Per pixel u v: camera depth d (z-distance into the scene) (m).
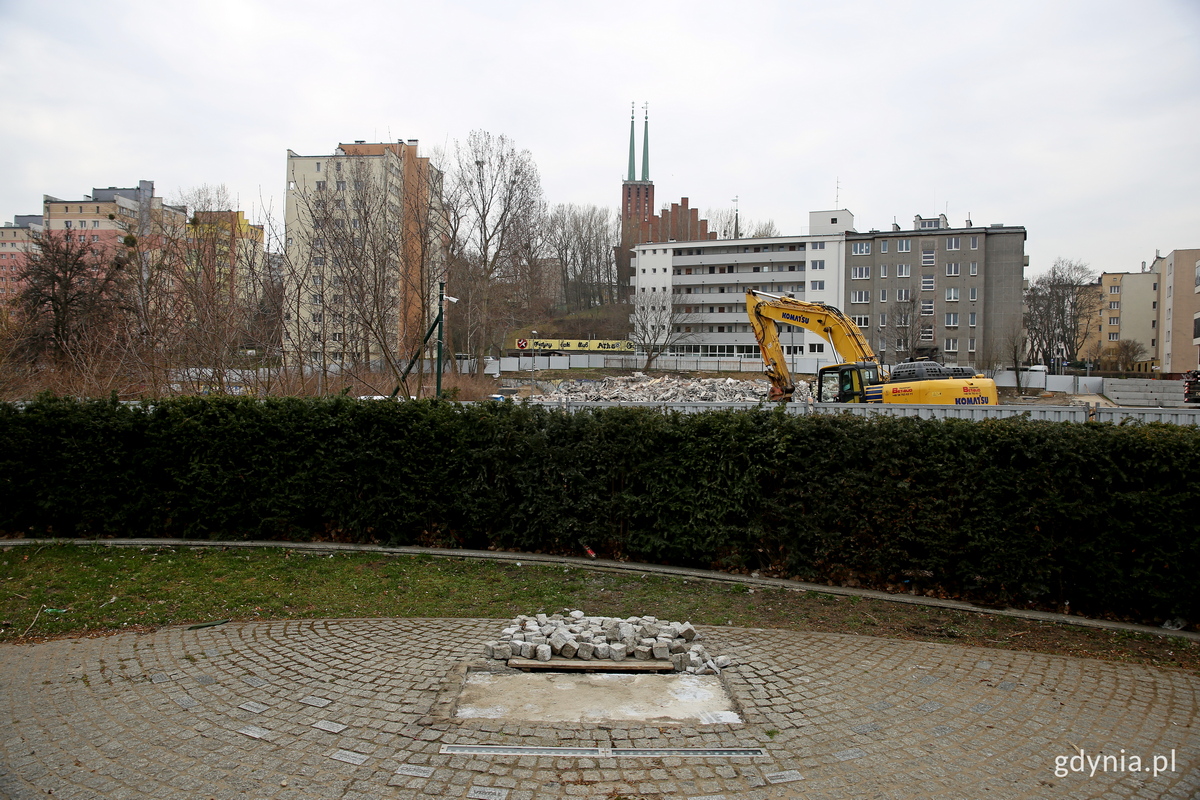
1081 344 86.25
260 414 10.66
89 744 4.36
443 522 10.41
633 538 9.50
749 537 8.94
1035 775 4.17
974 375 25.11
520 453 10.11
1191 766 4.30
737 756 4.31
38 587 7.91
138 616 7.00
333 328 25.34
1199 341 61.69
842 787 3.98
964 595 8.10
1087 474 7.57
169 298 20.95
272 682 5.37
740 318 75.94
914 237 66.88
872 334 68.50
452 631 6.68
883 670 5.79
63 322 26.75
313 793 3.81
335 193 23.98
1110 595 7.38
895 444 8.32
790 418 9.05
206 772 4.03
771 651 6.21
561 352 75.44
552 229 95.25
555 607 7.55
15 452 10.49
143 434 10.70
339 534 10.59
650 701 5.11
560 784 3.94
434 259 29.38
